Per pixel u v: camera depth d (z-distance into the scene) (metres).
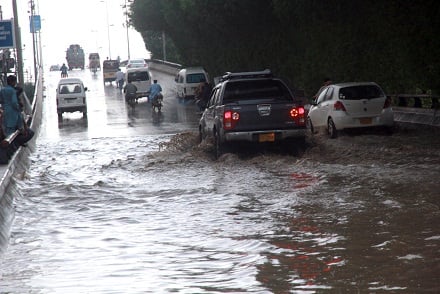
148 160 38.97
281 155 36.50
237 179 30.53
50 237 21.22
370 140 40.88
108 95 124.12
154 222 22.69
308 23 73.19
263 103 35.72
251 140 35.66
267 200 25.23
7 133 38.72
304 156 35.81
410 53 55.09
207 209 24.36
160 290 15.02
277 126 35.78
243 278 15.66
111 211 25.08
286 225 20.97
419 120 49.91
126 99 94.44
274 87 37.62
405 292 14.08
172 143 45.09
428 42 53.41
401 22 55.59
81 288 15.45
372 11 61.00
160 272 16.55
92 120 79.50
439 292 13.98
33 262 18.09
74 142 54.41
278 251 17.97
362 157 34.34
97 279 16.16
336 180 28.50
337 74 67.94
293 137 35.94
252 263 16.92
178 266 17.02
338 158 34.69
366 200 23.95
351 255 17.11
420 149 36.00
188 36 119.12
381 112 43.97
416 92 59.47
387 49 60.12
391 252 17.17
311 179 29.28
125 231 21.53
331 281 15.06
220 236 20.09
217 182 30.03
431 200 23.17
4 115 38.75
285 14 73.50
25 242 20.72
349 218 21.30
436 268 15.61
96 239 20.58
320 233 19.62
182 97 103.94
